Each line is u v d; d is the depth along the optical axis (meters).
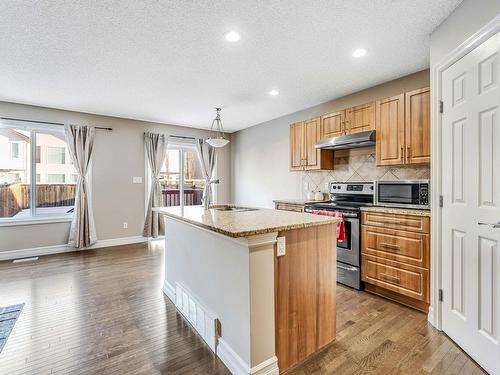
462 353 1.80
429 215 2.30
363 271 2.85
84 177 4.50
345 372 1.65
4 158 4.15
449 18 1.95
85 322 2.24
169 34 2.21
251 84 3.34
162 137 5.30
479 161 1.66
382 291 2.74
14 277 3.30
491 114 1.57
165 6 1.85
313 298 1.83
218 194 6.14
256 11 1.92
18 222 4.11
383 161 2.95
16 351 1.85
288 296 1.69
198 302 2.10
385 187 2.92
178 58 2.63
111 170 4.86
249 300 1.51
